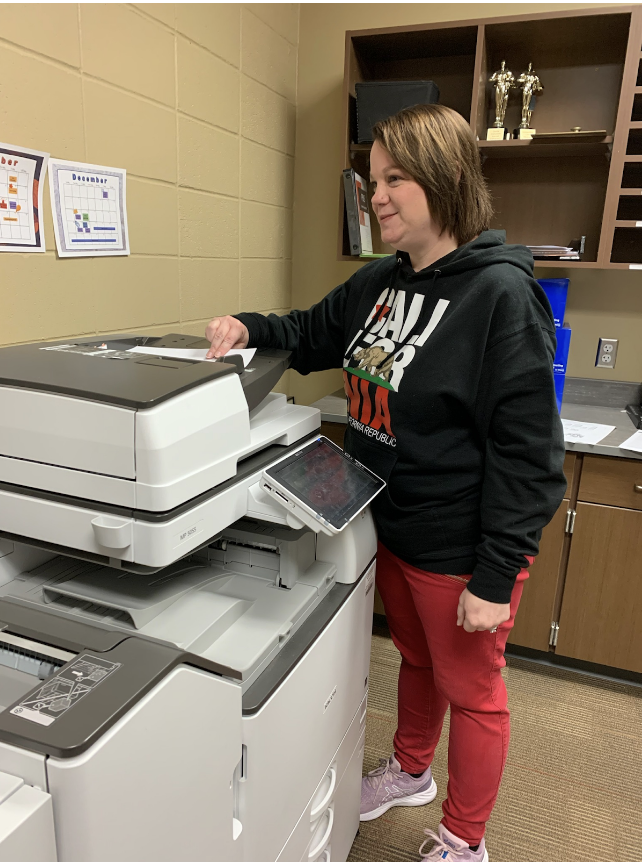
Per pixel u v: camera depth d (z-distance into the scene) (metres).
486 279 1.06
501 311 1.03
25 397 0.79
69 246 1.39
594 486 1.86
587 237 2.21
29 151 1.25
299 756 0.97
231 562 1.10
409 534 1.20
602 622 1.96
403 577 1.31
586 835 1.47
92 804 0.51
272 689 0.82
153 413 0.72
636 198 2.12
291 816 0.97
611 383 2.26
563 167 2.19
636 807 1.55
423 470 1.16
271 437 1.01
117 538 0.75
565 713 1.89
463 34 2.06
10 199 1.23
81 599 0.90
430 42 2.14
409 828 1.48
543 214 2.25
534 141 1.98
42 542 0.86
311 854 1.11
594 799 1.57
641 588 1.89
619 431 1.96
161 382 0.79
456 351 1.07
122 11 1.46
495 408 1.06
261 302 2.37
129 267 1.60
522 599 2.03
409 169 1.06
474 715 1.22
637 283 2.19
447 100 2.31
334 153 2.45
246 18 2.00
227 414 0.86
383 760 1.64
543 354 1.02
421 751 1.48
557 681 2.05
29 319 1.32
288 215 2.52
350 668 1.19
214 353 1.02
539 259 2.05
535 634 2.05
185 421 0.77
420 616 1.26
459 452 1.13
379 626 2.33
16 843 0.46
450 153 1.05
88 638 0.66
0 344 1.26
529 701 1.94
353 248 2.22
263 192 2.28
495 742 1.22
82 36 1.35
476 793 1.24
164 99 1.65
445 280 1.12
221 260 2.04
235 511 0.91
